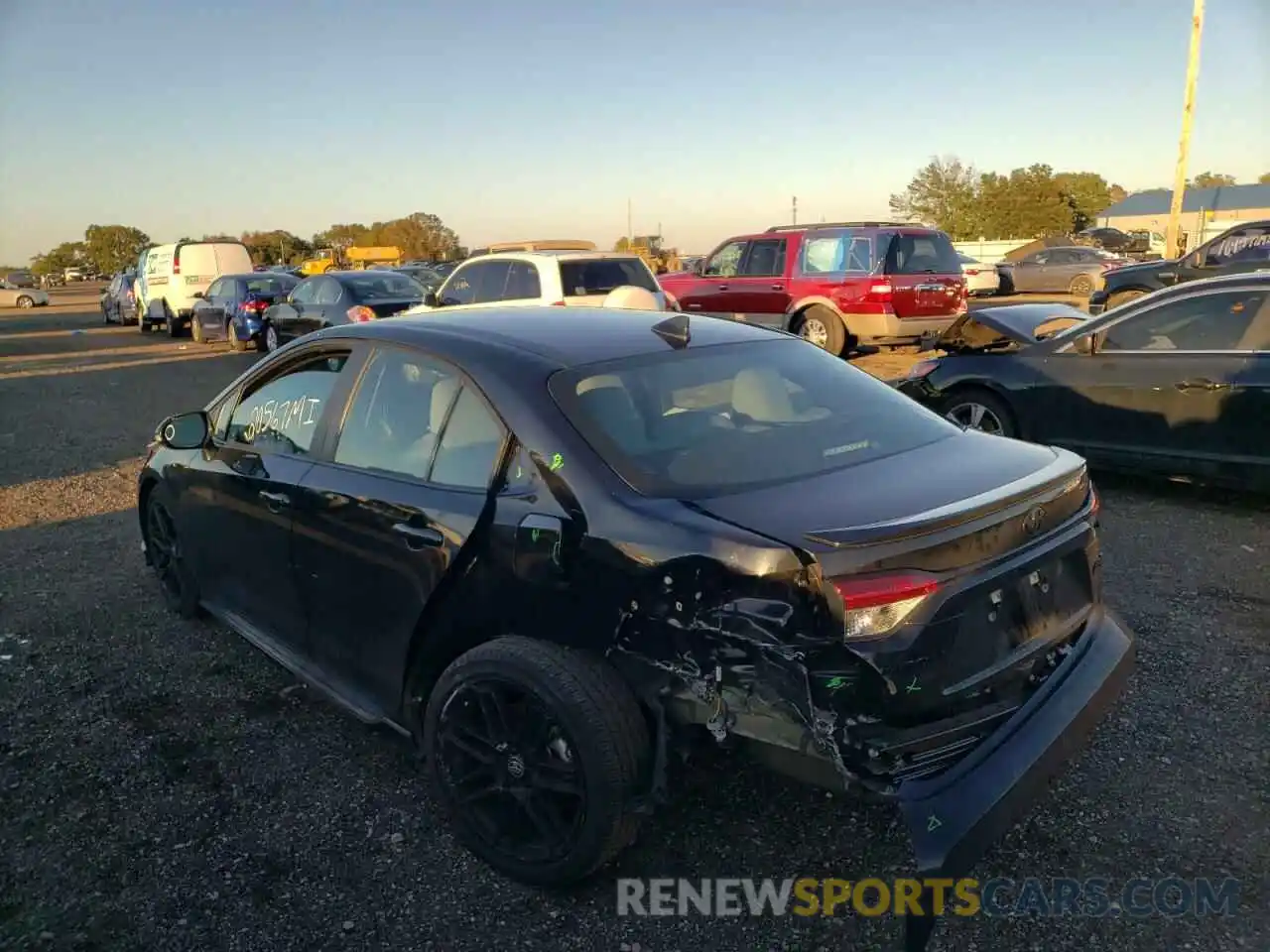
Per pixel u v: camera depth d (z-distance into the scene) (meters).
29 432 11.15
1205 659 4.24
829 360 3.79
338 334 3.91
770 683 2.47
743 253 14.62
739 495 2.74
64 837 3.24
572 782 2.78
